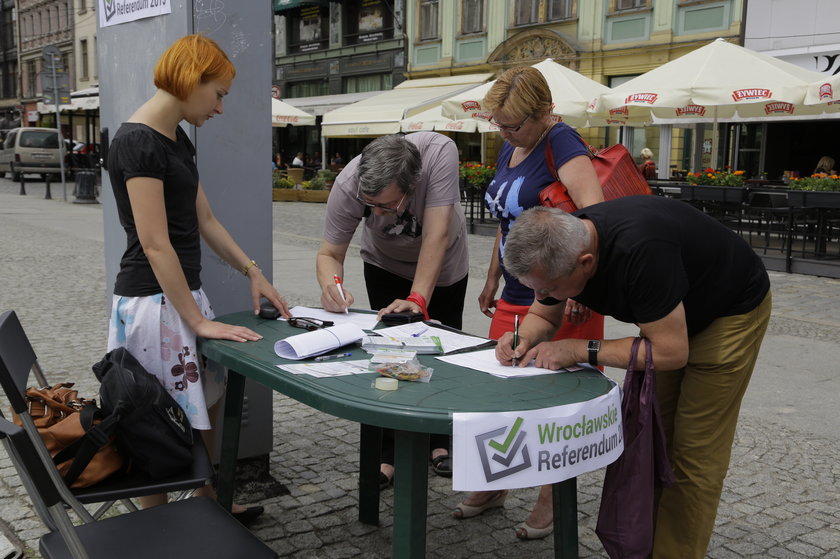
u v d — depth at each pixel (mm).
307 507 3238
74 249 10695
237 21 3016
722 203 10930
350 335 2408
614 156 2809
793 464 3779
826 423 4344
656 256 2049
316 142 30344
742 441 4070
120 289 2512
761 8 16422
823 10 15297
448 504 3328
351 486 3457
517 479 1805
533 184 2834
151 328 2484
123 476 2273
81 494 2113
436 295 3619
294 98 30578
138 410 2191
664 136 18734
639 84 10305
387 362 2145
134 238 2459
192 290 2562
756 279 2336
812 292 8367
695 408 2389
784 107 10594
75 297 7434
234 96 3051
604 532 2238
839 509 3305
